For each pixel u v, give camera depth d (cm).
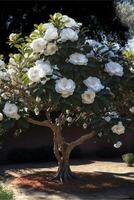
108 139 807
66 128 1806
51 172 1249
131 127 880
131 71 863
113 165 1530
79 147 1794
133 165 1508
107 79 781
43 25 745
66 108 685
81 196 948
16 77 843
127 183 1083
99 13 1805
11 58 849
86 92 689
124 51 897
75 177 1102
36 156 1691
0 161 1686
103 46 842
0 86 851
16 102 820
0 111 807
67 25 747
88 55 790
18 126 813
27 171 1431
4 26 1728
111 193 973
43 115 1664
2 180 1234
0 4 1678
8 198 765
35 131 1767
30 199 929
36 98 756
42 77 691
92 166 1509
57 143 1102
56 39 715
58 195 961
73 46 714
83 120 992
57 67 707
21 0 1688
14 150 1719
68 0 1719
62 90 670
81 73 700
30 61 812
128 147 1839
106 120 802
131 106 925
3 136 987
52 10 1738
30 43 782
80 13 1777
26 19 1752
